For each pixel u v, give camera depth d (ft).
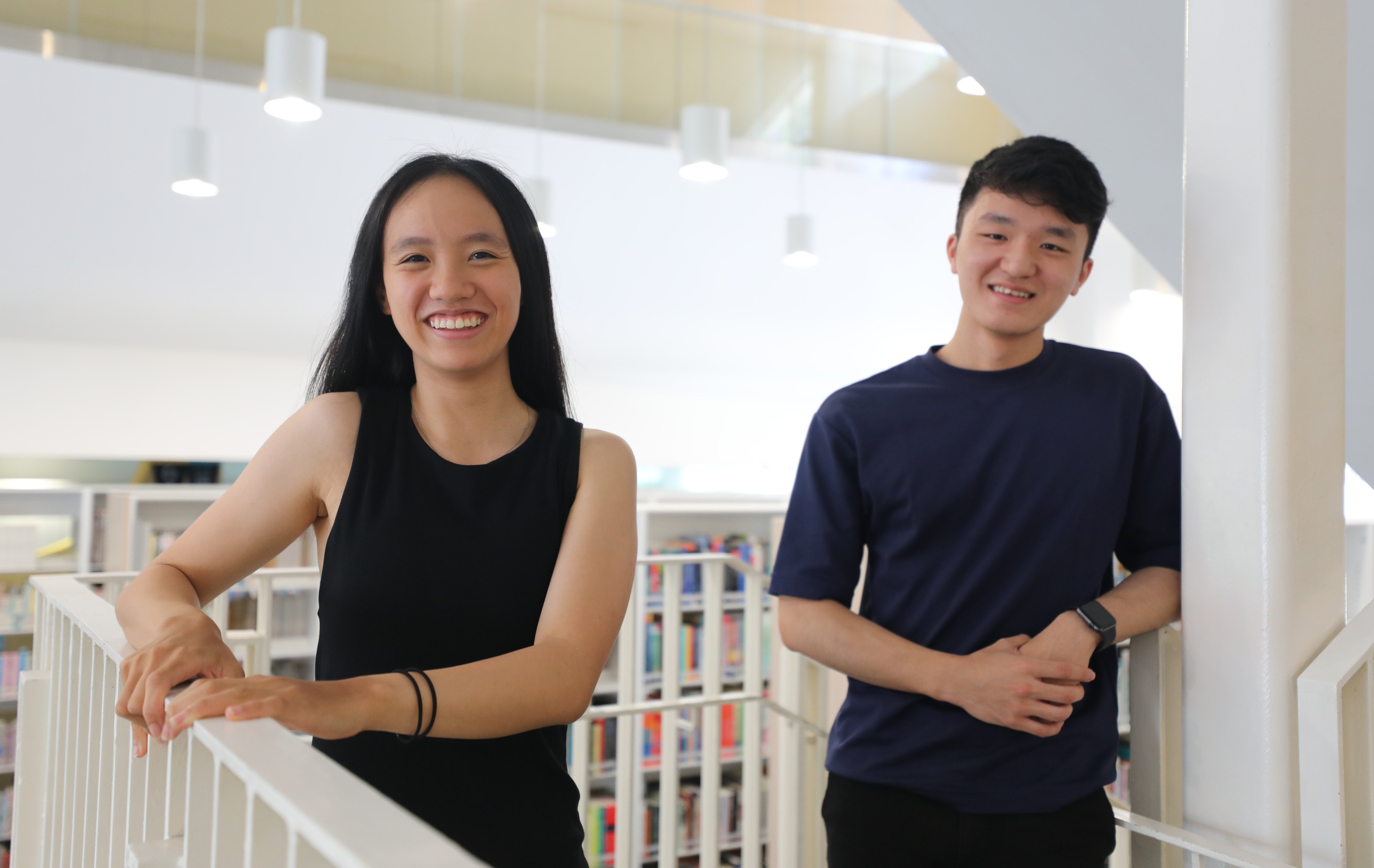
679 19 16.03
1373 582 14.24
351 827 1.37
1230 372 3.74
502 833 2.99
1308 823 3.49
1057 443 3.87
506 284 3.10
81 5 12.35
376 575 3.03
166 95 12.70
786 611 4.15
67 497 14.56
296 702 2.19
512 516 3.13
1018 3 5.78
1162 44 5.41
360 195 14.47
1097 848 3.80
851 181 16.66
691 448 23.70
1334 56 3.72
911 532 3.97
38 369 17.42
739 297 18.84
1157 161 6.20
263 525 3.21
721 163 12.78
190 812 2.14
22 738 4.28
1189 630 3.88
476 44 14.75
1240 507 3.69
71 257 14.55
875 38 17.24
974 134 17.88
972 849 3.77
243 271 15.44
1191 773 3.87
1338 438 3.71
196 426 18.58
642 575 8.54
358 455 3.14
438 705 2.44
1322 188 3.67
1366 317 5.66
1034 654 3.61
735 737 13.46
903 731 3.90
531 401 3.51
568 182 15.44
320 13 13.82
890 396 4.09
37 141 12.56
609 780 12.76
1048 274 3.80
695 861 12.62
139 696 2.44
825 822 4.17
